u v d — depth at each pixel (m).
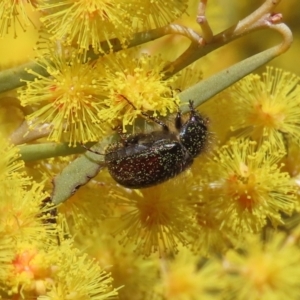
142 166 0.13
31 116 0.13
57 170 0.14
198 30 0.15
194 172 0.14
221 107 0.14
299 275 0.16
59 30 0.13
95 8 0.13
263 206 0.14
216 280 0.16
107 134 0.13
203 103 0.13
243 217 0.14
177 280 0.16
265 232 0.16
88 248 0.15
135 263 0.15
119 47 0.13
